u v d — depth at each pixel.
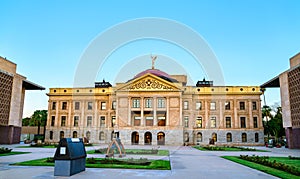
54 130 52.53
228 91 52.22
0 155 18.12
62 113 53.06
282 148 37.62
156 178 8.94
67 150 9.41
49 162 13.26
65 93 53.59
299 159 18.02
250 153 24.59
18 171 10.37
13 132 39.59
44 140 52.62
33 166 11.88
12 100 38.91
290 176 10.24
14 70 39.88
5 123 37.31
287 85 37.06
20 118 43.16
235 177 9.91
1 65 36.56
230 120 51.50
